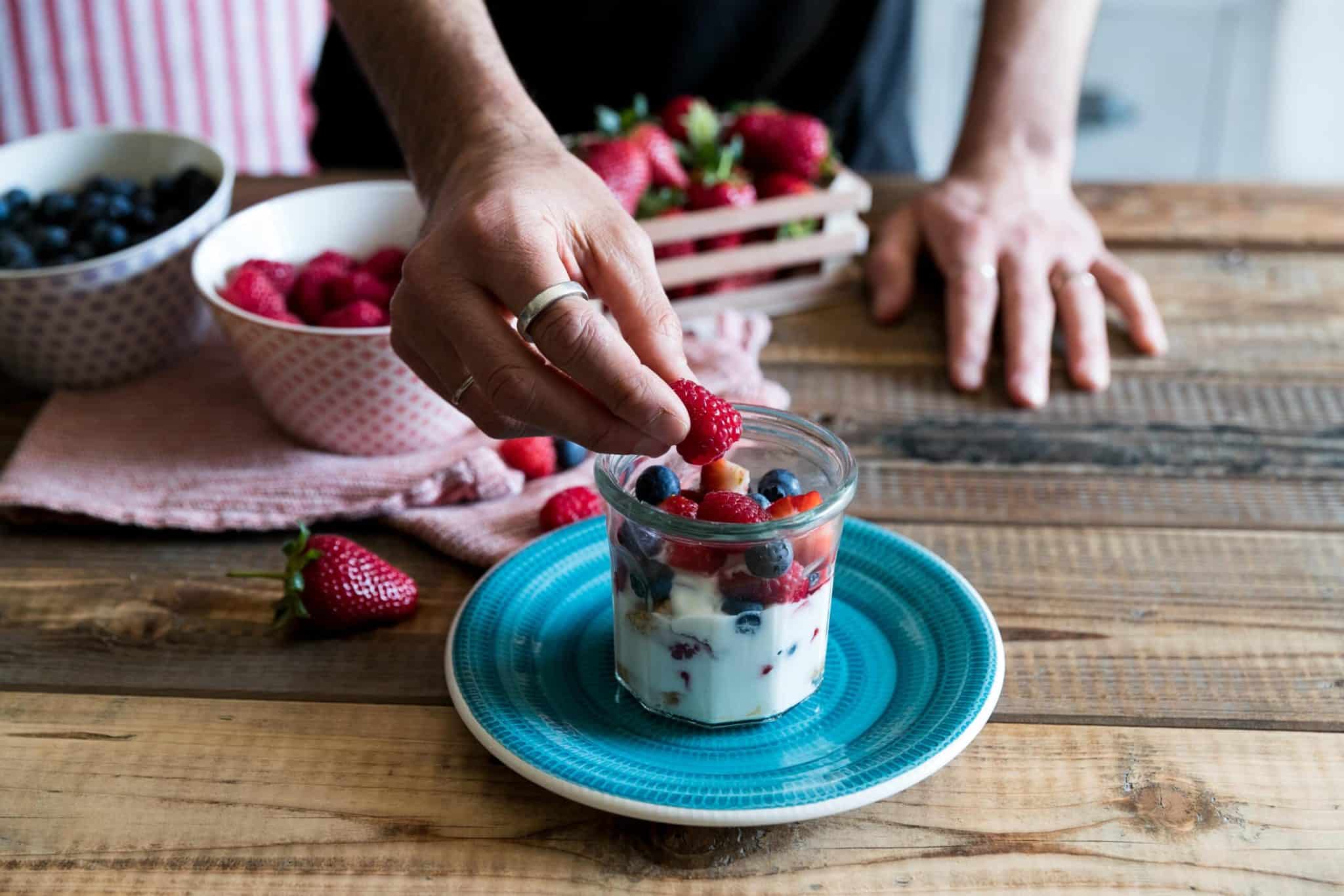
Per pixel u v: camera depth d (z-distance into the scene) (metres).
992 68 1.01
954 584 0.65
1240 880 0.54
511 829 0.56
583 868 0.55
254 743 0.60
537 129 0.68
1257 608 0.67
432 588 0.69
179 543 0.73
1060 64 1.00
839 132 1.23
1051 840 0.56
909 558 0.67
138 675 0.64
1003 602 0.67
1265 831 0.56
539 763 0.56
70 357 0.82
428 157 0.72
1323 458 0.78
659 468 0.61
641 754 0.58
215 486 0.75
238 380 0.85
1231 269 0.97
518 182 0.62
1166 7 1.94
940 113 2.04
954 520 0.73
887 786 0.55
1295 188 1.09
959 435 0.80
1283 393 0.83
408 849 0.56
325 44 1.20
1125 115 2.04
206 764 0.59
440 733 0.61
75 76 1.75
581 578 0.67
